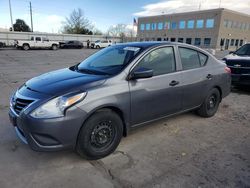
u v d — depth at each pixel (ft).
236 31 174.81
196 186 8.57
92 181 8.71
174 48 13.03
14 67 41.37
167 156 10.67
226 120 15.65
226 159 10.51
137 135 12.81
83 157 10.06
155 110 11.89
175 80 12.59
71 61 55.83
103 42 140.67
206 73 14.65
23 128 9.05
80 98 9.08
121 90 10.23
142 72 10.52
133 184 8.59
